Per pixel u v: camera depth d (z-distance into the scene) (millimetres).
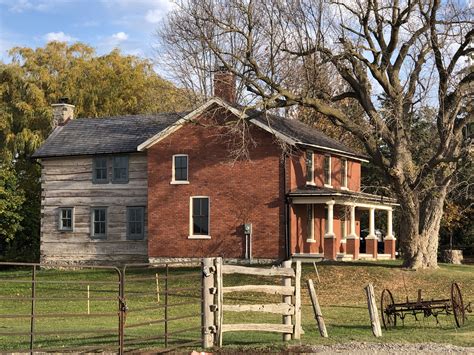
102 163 45062
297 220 39719
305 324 22453
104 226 44719
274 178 39312
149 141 42125
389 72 35188
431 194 36562
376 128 35031
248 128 39250
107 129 46844
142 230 43594
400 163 34812
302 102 34250
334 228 43969
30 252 54594
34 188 56594
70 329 20781
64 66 63062
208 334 17156
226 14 39531
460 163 36719
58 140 46938
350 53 34062
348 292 32281
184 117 41375
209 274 17281
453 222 53969
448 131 34719
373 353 16344
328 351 16484
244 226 39719
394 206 47438
